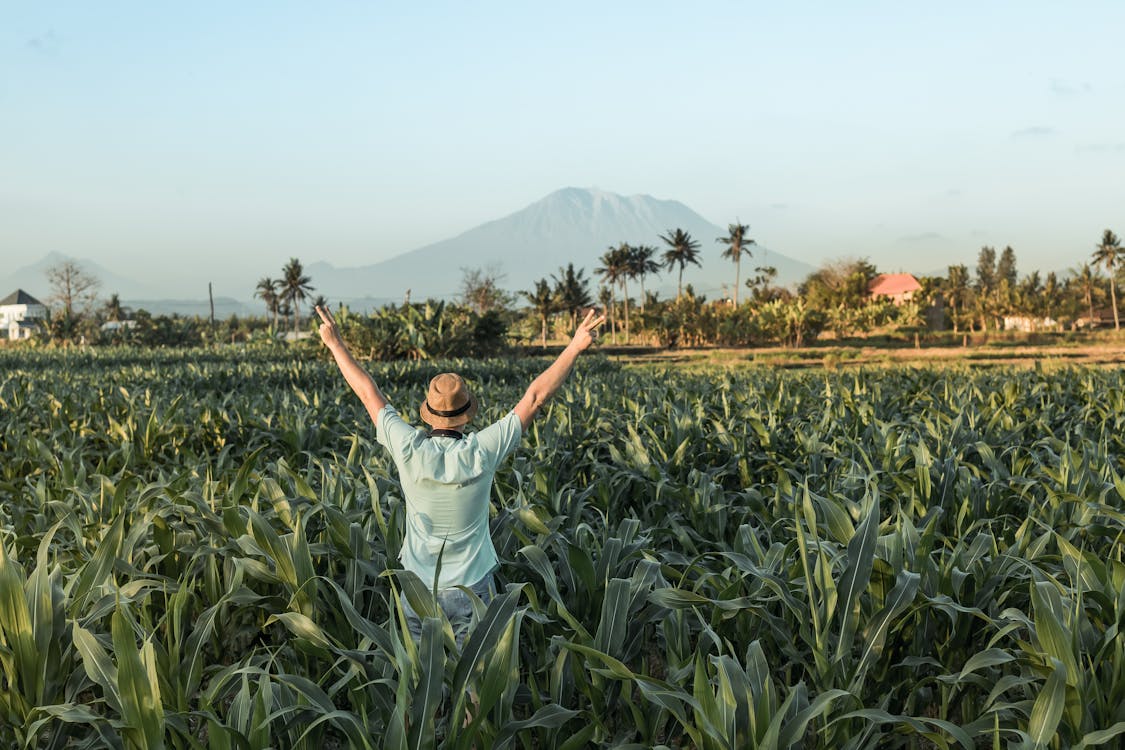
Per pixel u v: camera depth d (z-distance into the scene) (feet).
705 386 48.39
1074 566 12.26
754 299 447.01
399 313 155.33
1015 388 36.47
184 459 28.22
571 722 11.71
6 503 20.89
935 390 45.73
